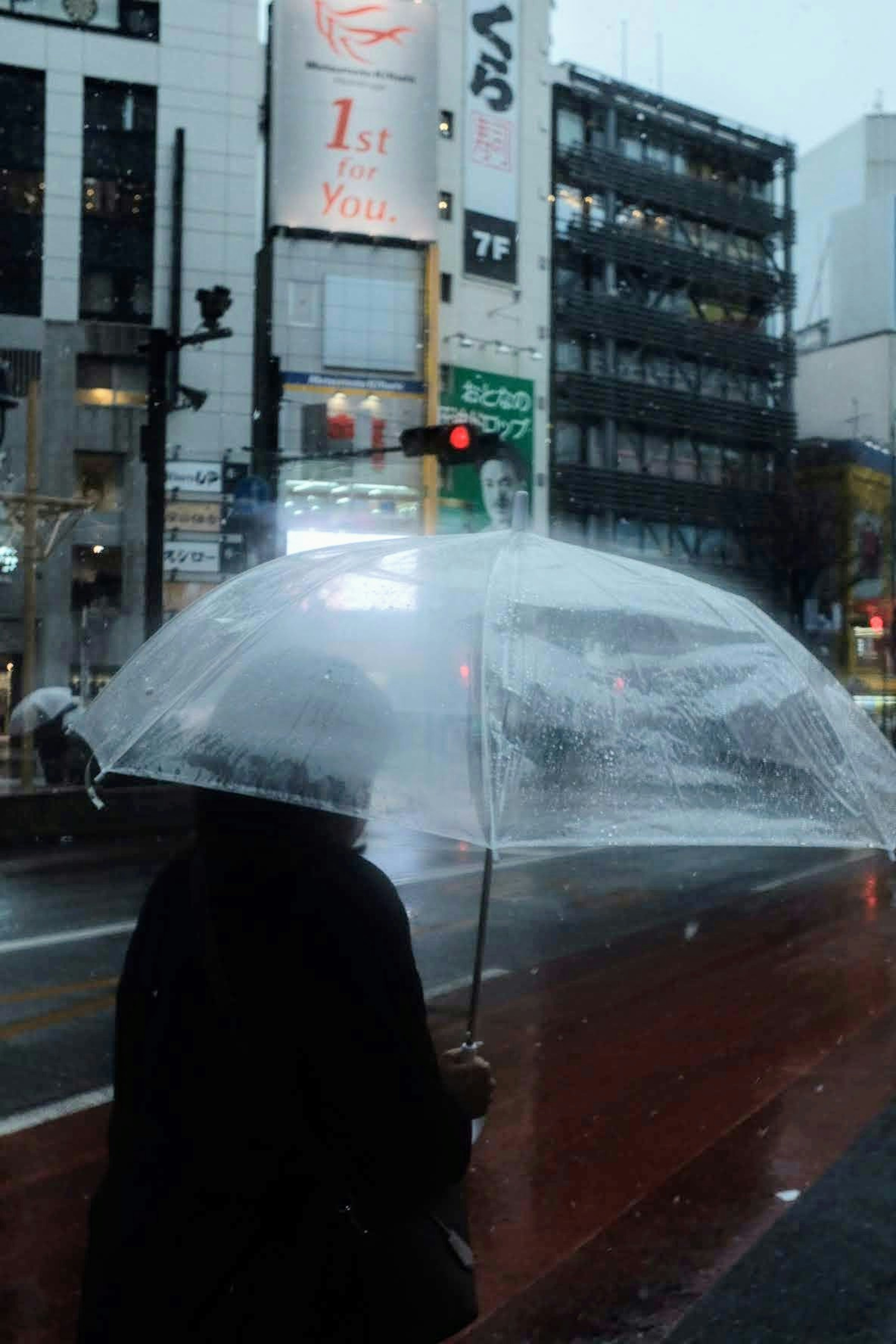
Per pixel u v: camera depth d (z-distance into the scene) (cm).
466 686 179
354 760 172
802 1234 416
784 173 5606
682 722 187
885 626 4484
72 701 1839
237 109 4091
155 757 181
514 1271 396
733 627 212
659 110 5206
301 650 186
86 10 3962
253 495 2105
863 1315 357
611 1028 703
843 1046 667
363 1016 159
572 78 4997
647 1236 423
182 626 217
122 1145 173
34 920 1016
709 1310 362
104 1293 165
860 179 7956
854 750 203
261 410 4066
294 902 164
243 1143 161
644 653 195
